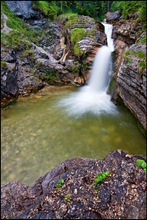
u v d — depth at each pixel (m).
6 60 12.95
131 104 9.09
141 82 7.79
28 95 12.82
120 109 10.67
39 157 7.11
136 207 3.85
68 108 10.93
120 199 3.98
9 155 7.20
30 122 9.45
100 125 9.12
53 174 5.38
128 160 4.95
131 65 8.60
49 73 15.09
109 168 4.77
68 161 5.79
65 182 4.59
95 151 7.44
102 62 13.95
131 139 8.14
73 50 16.22
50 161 6.92
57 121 9.49
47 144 7.84
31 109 10.87
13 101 11.84
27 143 7.88
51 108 10.97
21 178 6.17
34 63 14.88
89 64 14.68
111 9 31.02
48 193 4.41
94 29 17.50
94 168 4.88
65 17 21.92
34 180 6.07
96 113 10.25
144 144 7.87
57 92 13.43
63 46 19.20
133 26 12.82
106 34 19.00
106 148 7.61
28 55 14.80
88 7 32.06
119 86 10.30
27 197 4.68
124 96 9.69
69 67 15.23
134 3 15.13
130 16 14.61
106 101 11.74
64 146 7.72
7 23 16.55
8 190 4.92
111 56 13.67
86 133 8.56
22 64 14.28
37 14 21.06
